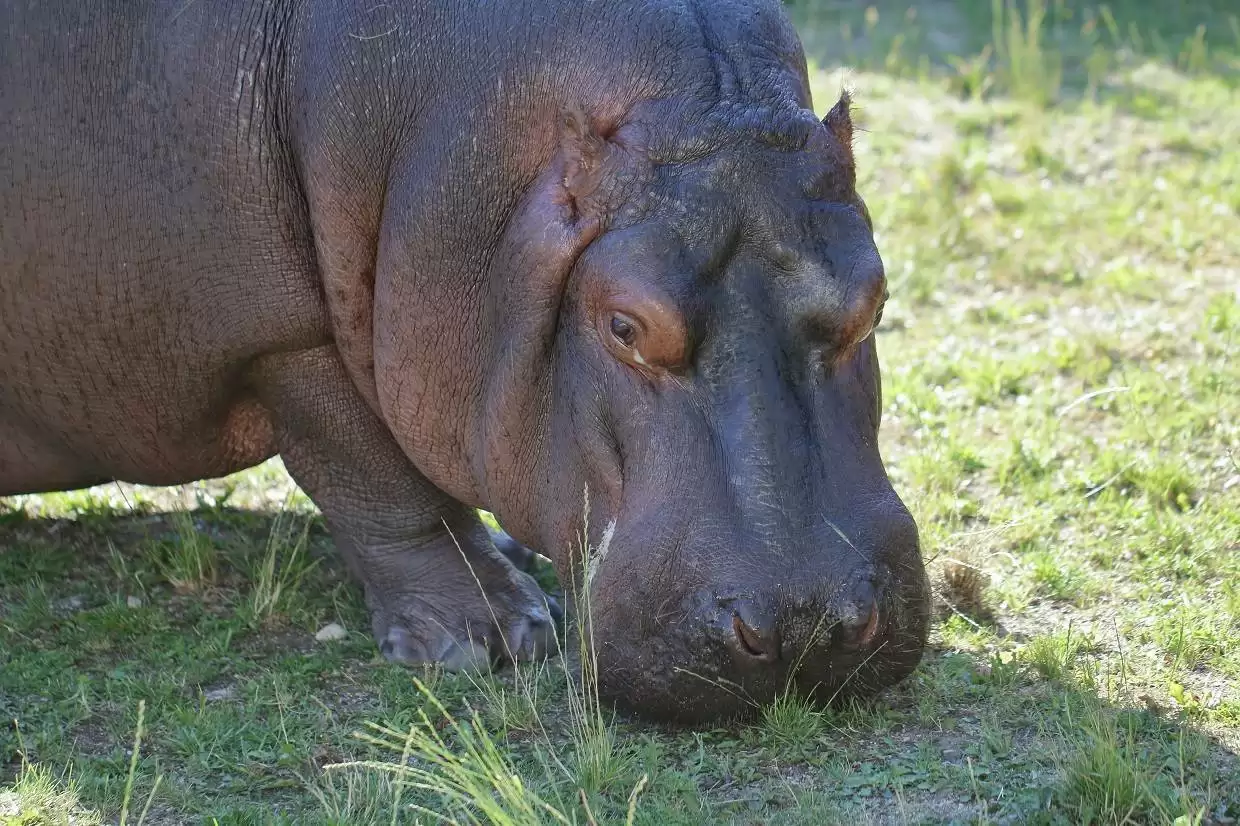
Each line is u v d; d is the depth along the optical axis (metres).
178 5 11.91
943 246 22.16
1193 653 11.91
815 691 10.49
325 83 11.51
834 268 10.07
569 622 11.46
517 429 10.90
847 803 9.91
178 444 13.07
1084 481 15.14
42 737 11.07
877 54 31.75
